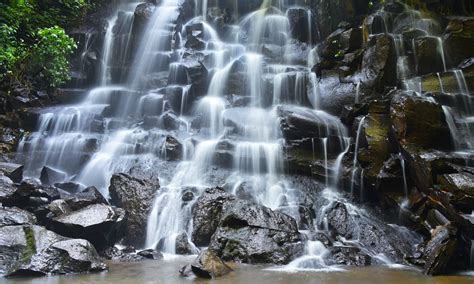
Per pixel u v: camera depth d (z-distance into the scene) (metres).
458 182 7.36
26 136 11.84
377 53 12.03
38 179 10.22
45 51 13.57
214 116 12.29
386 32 13.67
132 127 12.64
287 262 6.92
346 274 6.28
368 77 11.80
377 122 9.85
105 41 15.75
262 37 16.88
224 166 10.52
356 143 9.98
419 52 12.65
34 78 13.83
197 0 18.23
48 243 6.48
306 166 10.12
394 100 9.29
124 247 7.96
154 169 10.30
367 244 7.85
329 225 8.38
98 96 14.02
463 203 7.14
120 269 6.45
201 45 15.76
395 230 8.30
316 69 13.14
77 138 11.58
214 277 5.95
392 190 8.90
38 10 15.92
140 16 15.55
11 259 6.19
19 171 9.24
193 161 10.67
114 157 10.94
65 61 14.16
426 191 8.12
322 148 10.54
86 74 15.23
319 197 9.41
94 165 10.81
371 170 9.22
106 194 9.98
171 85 13.88
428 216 7.99
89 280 5.73
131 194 8.73
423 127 8.83
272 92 13.12
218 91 13.78
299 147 10.56
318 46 15.07
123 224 8.27
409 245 7.80
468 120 10.27
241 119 11.83
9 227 6.61
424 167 8.06
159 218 8.45
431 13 14.22
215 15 17.58
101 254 7.39
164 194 8.85
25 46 13.91
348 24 14.52
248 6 18.36
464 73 12.00
